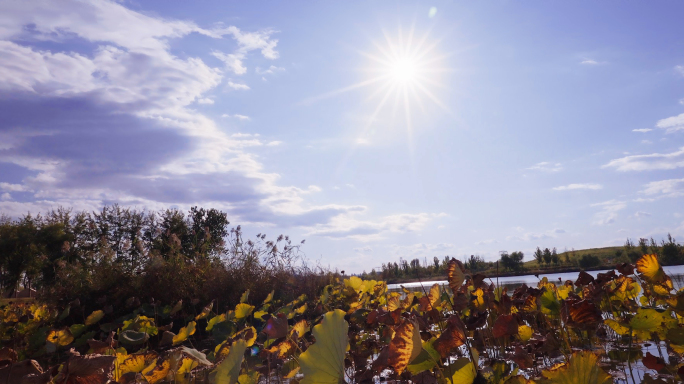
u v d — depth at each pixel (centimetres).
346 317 362
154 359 185
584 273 280
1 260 2109
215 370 146
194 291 595
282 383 225
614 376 181
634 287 267
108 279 575
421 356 146
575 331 253
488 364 175
